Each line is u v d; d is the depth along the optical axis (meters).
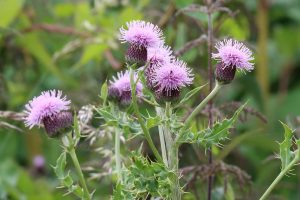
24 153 6.84
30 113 3.14
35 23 6.21
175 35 5.14
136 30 3.12
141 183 2.95
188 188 4.05
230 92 6.25
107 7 6.09
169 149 3.05
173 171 2.93
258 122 5.25
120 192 3.02
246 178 4.14
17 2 5.59
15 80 6.27
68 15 6.49
